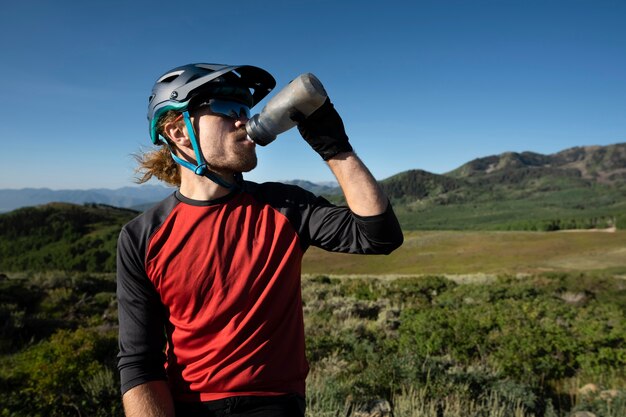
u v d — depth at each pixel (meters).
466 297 15.40
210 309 1.21
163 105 1.29
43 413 4.82
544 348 6.56
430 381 5.00
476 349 7.15
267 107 1.15
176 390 1.27
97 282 19.42
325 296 16.06
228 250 1.24
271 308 1.23
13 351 9.28
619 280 18.69
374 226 1.18
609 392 4.99
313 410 4.01
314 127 1.17
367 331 8.73
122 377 1.25
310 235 1.35
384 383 5.00
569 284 17.91
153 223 1.30
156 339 1.30
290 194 1.40
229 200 1.32
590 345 6.88
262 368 1.20
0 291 14.62
